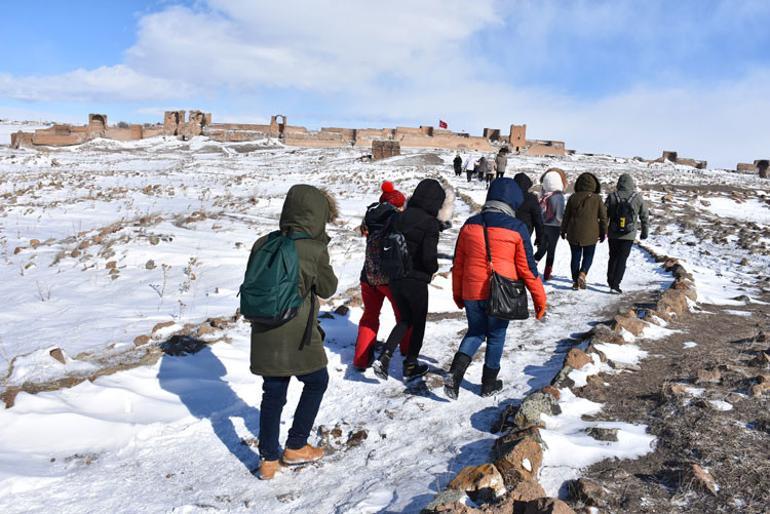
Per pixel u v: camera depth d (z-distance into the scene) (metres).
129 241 11.64
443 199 5.27
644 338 6.41
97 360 5.48
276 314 3.56
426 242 5.13
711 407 4.34
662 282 9.85
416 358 5.41
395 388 5.27
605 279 10.34
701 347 6.12
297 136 66.38
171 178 30.86
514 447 3.57
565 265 11.85
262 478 3.81
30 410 4.25
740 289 9.80
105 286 8.91
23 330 6.54
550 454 3.69
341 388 5.30
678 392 4.65
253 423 4.57
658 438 3.97
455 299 5.09
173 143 64.25
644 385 5.01
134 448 4.13
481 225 4.80
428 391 5.14
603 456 3.72
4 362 5.39
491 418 4.51
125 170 36.34
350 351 6.18
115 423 4.27
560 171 10.03
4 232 13.36
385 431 4.41
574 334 6.77
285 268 3.62
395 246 5.11
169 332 6.26
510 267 4.72
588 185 9.19
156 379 5.14
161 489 3.66
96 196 20.56
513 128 71.25
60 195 21.20
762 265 12.30
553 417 4.34
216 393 5.02
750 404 4.43
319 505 3.48
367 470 3.88
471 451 3.93
